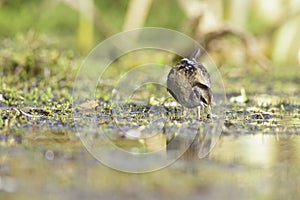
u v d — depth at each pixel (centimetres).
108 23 3694
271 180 1161
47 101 2059
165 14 4034
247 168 1251
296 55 3662
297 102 2331
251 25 3750
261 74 3222
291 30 3666
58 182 1114
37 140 1466
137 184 1115
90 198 1025
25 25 3925
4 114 1791
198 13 3123
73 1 3547
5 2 3984
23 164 1235
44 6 3984
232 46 3306
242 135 1620
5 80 2414
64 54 3006
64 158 1294
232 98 2273
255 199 1040
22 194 1040
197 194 1061
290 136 1616
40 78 2570
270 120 1877
